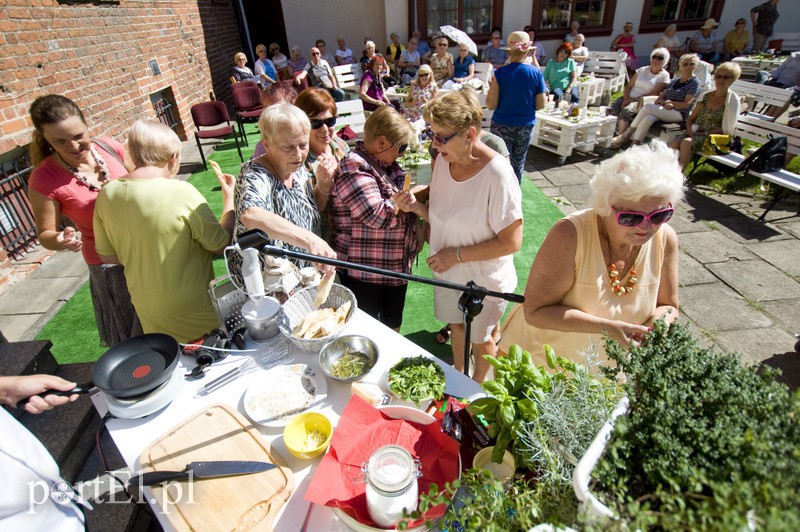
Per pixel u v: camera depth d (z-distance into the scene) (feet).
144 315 6.21
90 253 7.20
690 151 16.53
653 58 20.93
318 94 7.45
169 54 22.12
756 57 29.63
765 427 2.18
